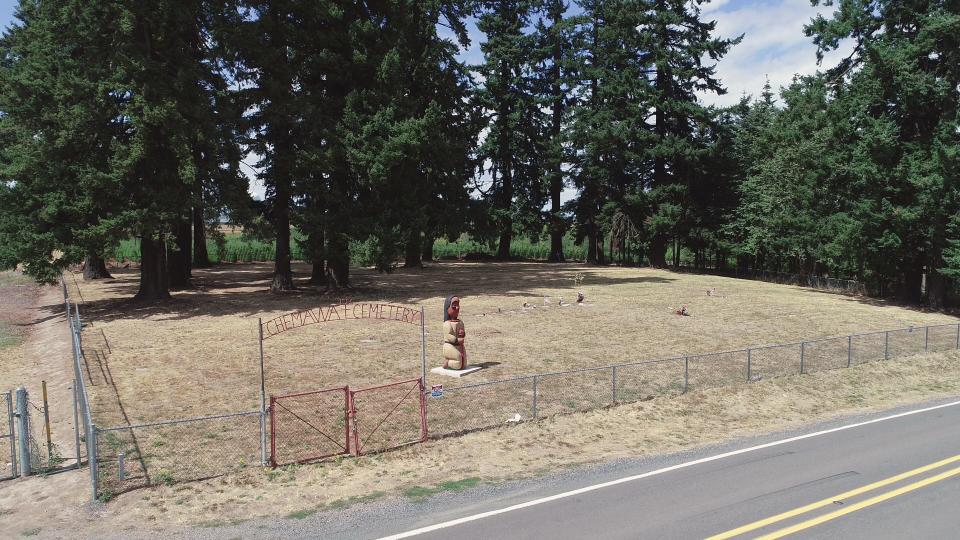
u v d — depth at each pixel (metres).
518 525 10.09
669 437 15.69
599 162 64.19
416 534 9.83
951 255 34.50
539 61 70.25
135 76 28.61
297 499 11.45
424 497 11.52
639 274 58.88
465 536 9.69
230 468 12.79
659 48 60.00
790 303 40.06
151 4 29.86
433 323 30.23
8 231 29.23
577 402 17.94
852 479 12.16
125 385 18.86
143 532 10.12
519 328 29.31
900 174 34.47
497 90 67.94
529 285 47.09
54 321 30.50
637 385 19.88
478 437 14.98
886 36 37.00
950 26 33.34
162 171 29.83
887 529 9.80
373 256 34.84
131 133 30.52
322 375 20.25
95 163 28.75
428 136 35.72
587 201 68.69
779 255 58.91
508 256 75.81
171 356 22.64
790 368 22.56
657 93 60.84
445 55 42.91
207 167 31.55
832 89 41.03
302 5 34.66
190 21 30.66
